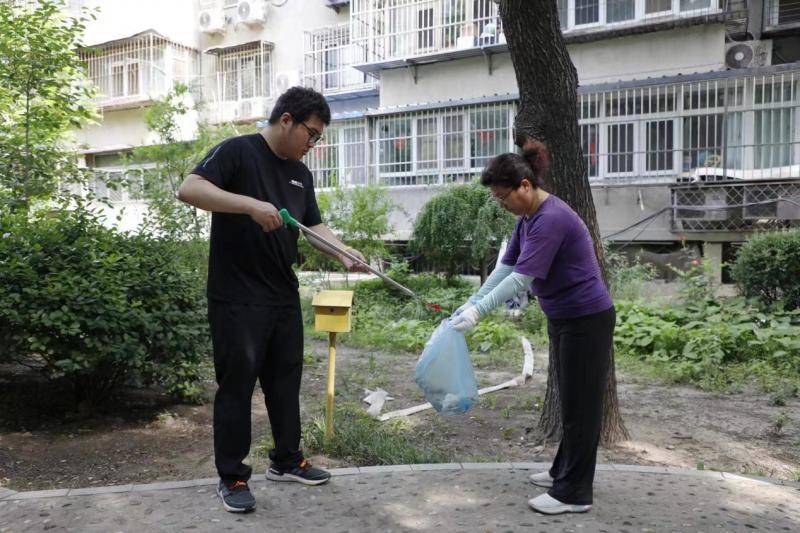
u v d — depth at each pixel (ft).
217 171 10.36
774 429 16.94
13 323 15.69
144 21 70.74
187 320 17.67
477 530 9.87
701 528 9.96
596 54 49.32
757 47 47.03
